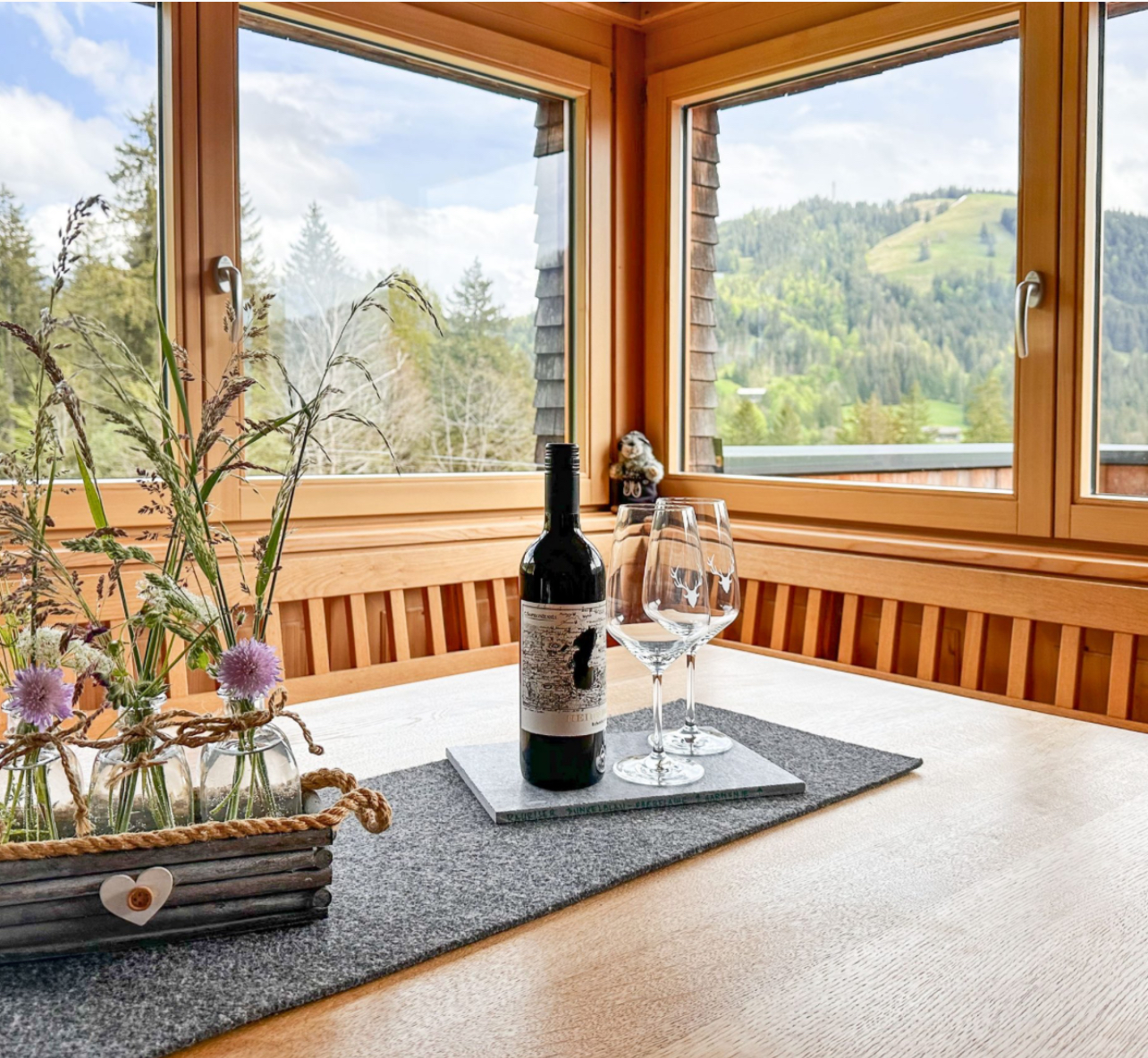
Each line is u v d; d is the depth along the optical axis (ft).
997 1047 1.93
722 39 8.70
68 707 2.18
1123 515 6.46
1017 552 6.70
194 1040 1.91
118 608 5.90
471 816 3.02
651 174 9.32
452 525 7.97
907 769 3.45
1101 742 3.80
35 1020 1.95
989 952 2.27
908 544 7.11
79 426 2.27
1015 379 6.97
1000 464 7.21
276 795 2.41
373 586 7.13
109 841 2.13
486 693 4.45
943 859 2.76
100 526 2.34
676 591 3.26
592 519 8.80
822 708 4.29
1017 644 6.42
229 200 6.89
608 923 2.40
